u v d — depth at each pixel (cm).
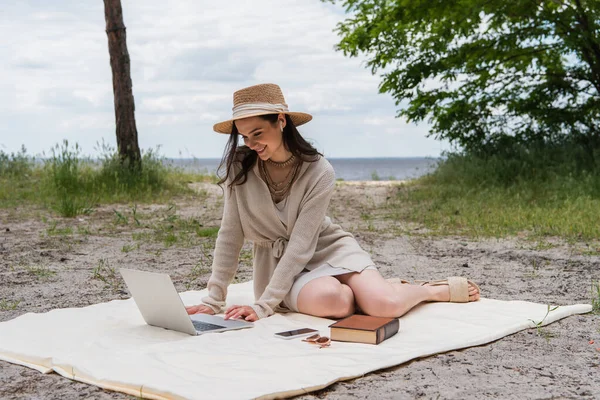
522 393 270
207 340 343
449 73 1334
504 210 934
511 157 1284
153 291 362
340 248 419
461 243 736
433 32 1356
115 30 1259
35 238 757
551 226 791
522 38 1257
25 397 276
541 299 467
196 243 743
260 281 426
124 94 1264
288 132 396
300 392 266
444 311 411
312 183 402
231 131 405
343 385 282
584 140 1299
